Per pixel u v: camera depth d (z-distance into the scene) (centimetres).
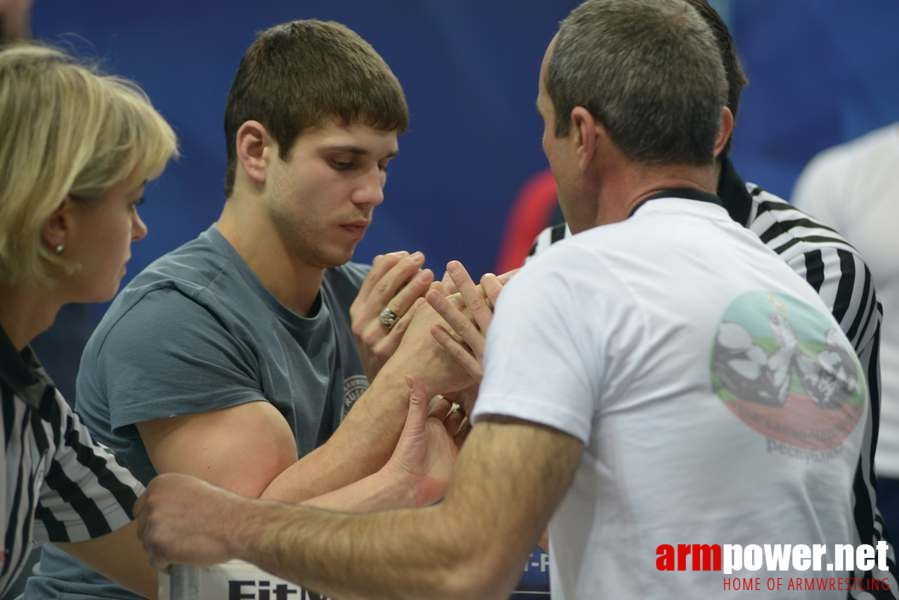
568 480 431
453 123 1203
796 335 462
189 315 588
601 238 461
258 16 1157
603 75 477
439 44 1195
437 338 566
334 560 442
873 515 609
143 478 607
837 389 468
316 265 617
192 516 487
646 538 439
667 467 438
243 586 510
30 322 481
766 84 1323
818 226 629
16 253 456
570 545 456
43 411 491
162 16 1142
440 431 591
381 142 599
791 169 1320
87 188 462
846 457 467
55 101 458
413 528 431
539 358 434
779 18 1323
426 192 1202
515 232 1209
